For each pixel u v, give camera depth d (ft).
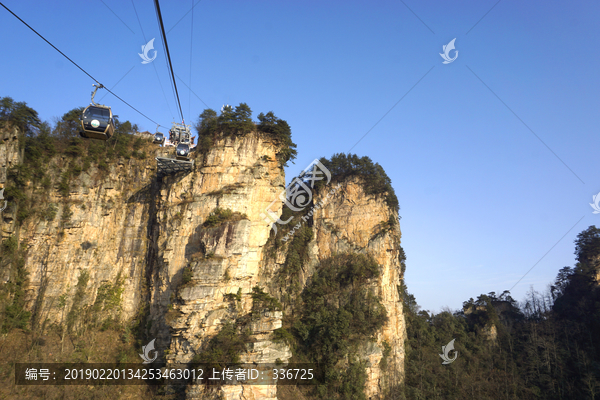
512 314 385.09
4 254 186.09
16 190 193.67
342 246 276.41
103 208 219.82
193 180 211.82
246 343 177.27
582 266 344.69
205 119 221.25
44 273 197.47
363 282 257.96
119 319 205.87
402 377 263.70
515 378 297.94
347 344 230.27
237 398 166.61
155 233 217.15
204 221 201.05
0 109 200.23
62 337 185.98
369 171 292.20
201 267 186.70
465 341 335.88
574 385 285.43
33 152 205.87
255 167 213.87
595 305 319.27
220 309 184.03
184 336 177.06
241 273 193.67
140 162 232.32
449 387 278.87
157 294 203.10
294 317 246.27
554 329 326.44
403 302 327.26
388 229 278.87
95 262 212.02
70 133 223.71
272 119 225.97
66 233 206.90
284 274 254.68
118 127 236.63
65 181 211.61
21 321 183.01
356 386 221.25
